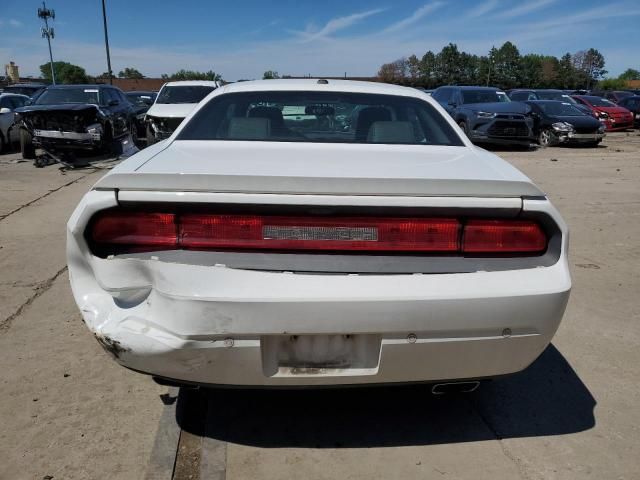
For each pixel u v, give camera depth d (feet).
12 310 12.24
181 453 7.87
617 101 80.02
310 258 6.73
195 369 6.79
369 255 6.82
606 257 17.15
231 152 8.70
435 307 6.64
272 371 6.86
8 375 9.59
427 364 6.97
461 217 6.89
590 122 50.11
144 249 6.84
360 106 10.59
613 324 12.25
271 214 6.73
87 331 11.32
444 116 10.71
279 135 10.19
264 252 6.75
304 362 6.88
